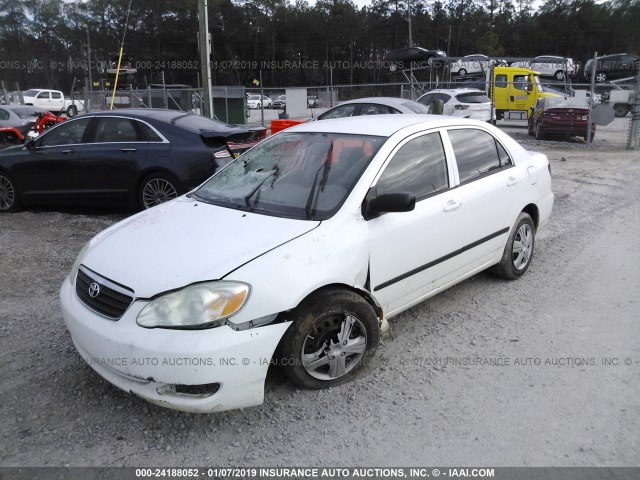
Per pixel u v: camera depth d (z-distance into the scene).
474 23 89.75
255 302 2.98
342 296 3.34
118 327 2.98
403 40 84.81
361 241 3.48
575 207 8.62
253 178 4.15
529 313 4.58
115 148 7.61
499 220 4.78
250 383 3.00
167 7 72.38
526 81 23.16
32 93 36.19
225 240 3.30
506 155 5.07
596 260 5.94
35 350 3.99
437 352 3.94
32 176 7.93
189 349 2.83
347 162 3.89
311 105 21.44
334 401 3.34
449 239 4.20
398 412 3.23
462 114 17.62
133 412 3.25
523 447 2.90
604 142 17.55
